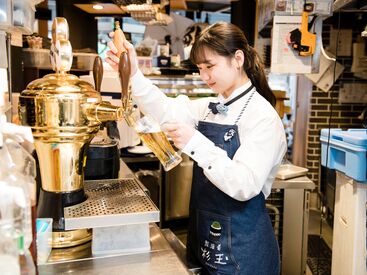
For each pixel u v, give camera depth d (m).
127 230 1.10
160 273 0.98
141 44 4.78
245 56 1.50
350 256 2.25
